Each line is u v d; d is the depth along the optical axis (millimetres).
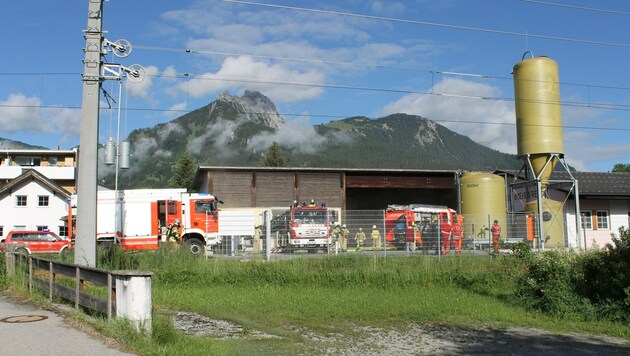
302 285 18203
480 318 13859
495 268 19609
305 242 22547
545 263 15984
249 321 12555
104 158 18703
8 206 53188
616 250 14562
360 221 21562
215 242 26656
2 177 62406
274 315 13547
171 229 26844
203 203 28172
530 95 28875
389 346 10344
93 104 16031
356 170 39156
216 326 11820
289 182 38594
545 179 29000
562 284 15094
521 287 16188
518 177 34844
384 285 18391
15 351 7695
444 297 16719
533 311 14867
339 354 9461
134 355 7582
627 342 11523
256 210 37750
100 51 16312
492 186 32031
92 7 16234
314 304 15070
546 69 28828
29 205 53594
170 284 17953
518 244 20531
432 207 25688
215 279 18328
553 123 28672
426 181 40219
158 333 8570
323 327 12211
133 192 28156
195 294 16375
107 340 8328
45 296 12781
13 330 9141
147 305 8492
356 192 47906
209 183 37406
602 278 14539
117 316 8609
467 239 22656
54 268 12344
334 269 19141
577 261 15680
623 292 14008
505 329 12641
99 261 18953
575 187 28562
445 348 10320
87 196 15727
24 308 11586
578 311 14289
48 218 53750
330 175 39250
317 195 38875
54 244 36156
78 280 10742
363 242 21391
